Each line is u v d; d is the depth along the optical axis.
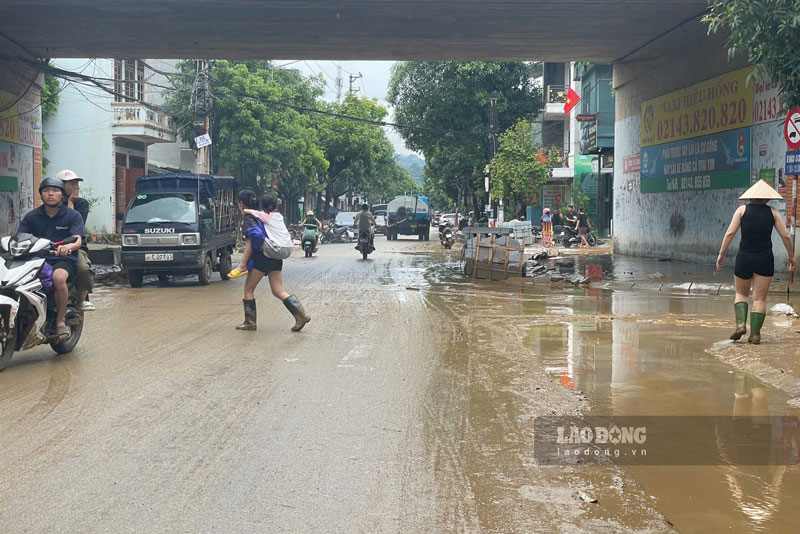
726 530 3.96
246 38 21.06
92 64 32.59
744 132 18.84
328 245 39.88
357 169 66.69
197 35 20.58
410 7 17.80
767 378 7.40
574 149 45.41
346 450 5.27
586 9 18.17
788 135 13.05
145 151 37.41
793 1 11.96
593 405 6.47
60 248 8.25
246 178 43.31
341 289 16.06
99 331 10.34
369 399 6.66
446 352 8.84
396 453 5.21
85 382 7.25
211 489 4.52
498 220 38.88
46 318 8.37
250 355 8.62
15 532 3.91
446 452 5.23
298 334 10.12
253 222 10.17
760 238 8.96
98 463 4.96
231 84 38.81
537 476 4.77
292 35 20.72
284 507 4.26
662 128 23.77
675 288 15.57
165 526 3.99
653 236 24.77
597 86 39.69
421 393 6.88
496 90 44.34
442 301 13.85
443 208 116.69
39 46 21.67
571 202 46.34
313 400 6.61
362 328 10.64
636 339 9.64
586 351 8.85
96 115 33.09
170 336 9.93
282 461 5.03
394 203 47.53
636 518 4.12
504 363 8.20
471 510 4.23
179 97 37.62
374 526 4.02
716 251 20.59
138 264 16.86
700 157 21.28
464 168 46.38
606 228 43.03
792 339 9.33
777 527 4.00
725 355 8.50
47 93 30.64
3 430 5.68
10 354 7.84
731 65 19.44
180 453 5.17
